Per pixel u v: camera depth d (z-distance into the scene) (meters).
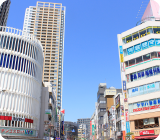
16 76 46.28
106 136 86.50
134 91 47.81
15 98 44.81
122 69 51.25
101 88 125.38
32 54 52.09
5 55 45.94
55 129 85.31
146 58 47.81
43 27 177.38
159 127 41.06
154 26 49.44
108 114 81.00
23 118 44.53
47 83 76.69
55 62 165.75
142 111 44.72
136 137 44.38
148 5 59.03
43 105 62.34
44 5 188.25
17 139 39.22
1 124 40.81
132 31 52.69
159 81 43.88
